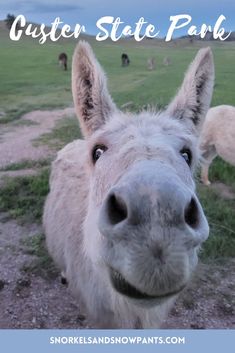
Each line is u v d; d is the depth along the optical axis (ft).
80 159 3.55
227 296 4.12
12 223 5.47
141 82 19.62
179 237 1.39
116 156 1.80
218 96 12.59
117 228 1.42
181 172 1.72
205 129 6.59
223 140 6.41
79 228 2.85
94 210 2.05
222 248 4.82
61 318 3.78
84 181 3.12
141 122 2.13
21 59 30.81
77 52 2.45
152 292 1.46
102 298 2.57
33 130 11.26
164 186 1.38
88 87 2.50
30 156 8.54
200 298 4.08
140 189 1.40
